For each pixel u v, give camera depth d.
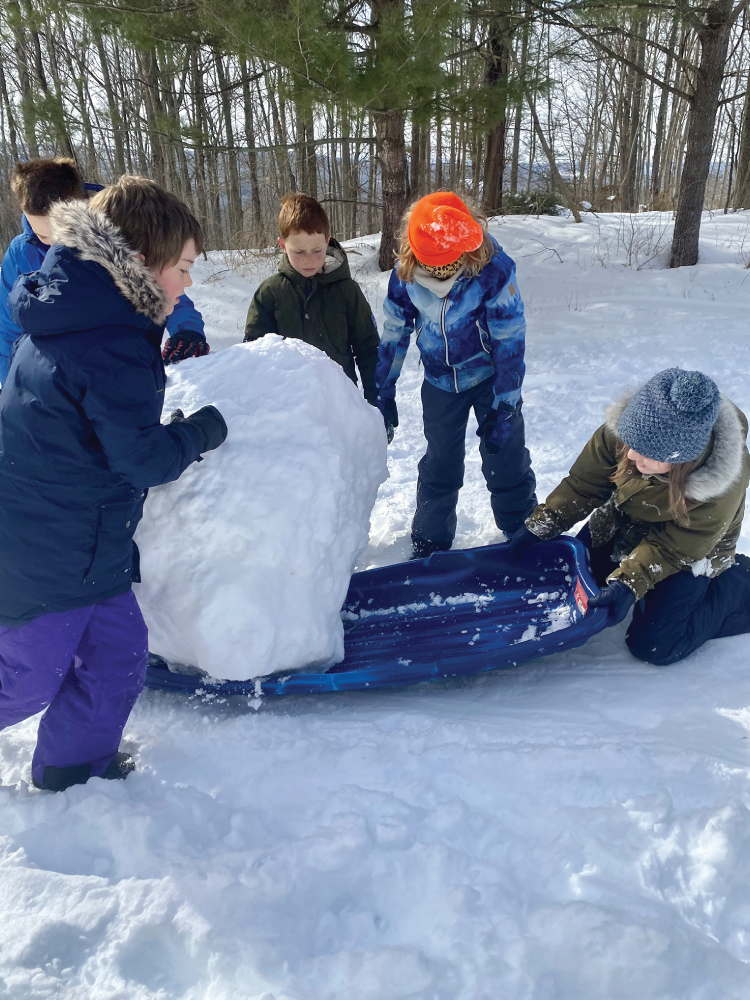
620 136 23.08
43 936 1.60
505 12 8.56
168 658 2.49
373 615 2.92
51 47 16.80
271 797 2.03
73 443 1.76
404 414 5.49
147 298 1.74
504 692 2.53
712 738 2.11
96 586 1.92
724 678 2.47
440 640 2.70
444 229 2.68
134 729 2.40
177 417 2.22
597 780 1.92
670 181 22.34
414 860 1.72
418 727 2.25
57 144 10.35
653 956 1.45
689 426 2.26
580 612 2.60
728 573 2.65
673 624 2.54
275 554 2.24
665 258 9.78
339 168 20.69
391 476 4.45
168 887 1.70
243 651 2.24
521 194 14.86
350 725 2.29
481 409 3.22
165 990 1.51
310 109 7.34
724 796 1.83
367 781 2.04
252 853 1.78
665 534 2.49
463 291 2.88
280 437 2.33
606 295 8.62
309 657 2.45
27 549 1.81
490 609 2.86
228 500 2.22
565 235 11.10
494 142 12.88
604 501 2.89
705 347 6.26
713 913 1.58
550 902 1.60
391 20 7.04
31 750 2.30
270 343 2.59
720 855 1.65
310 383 2.43
